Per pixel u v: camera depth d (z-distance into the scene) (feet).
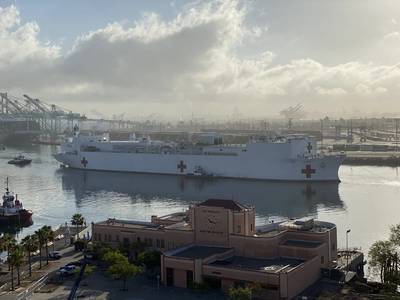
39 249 363.15
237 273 279.28
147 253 321.32
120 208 585.63
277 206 581.94
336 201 606.96
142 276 313.53
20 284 304.09
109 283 301.02
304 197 637.71
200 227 328.90
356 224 480.64
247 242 312.91
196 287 280.10
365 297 271.49
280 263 296.71
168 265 297.94
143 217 530.27
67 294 282.97
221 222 321.32
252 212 330.95
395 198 618.44
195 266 289.33
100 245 355.15
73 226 479.41
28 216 514.27
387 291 275.59
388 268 298.76
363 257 354.33
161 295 279.08
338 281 297.12
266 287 272.31
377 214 526.16
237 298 250.98
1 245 318.86
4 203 534.78
